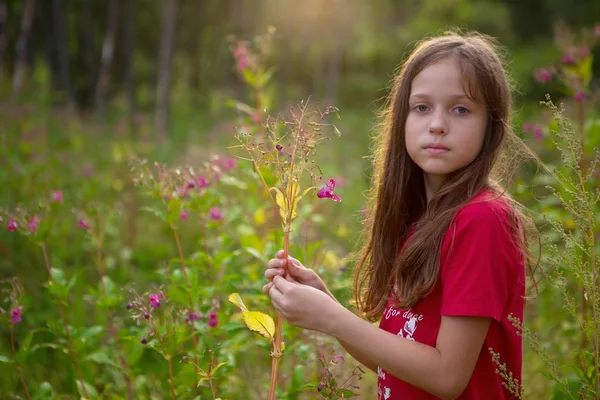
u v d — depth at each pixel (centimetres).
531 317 370
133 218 482
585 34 361
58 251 403
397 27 2191
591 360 206
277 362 169
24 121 718
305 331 273
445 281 154
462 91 162
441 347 151
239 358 327
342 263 287
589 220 186
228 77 2616
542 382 306
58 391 297
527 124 353
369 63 2323
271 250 276
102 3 2327
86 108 2264
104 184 583
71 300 326
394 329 171
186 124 1372
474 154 164
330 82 2217
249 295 269
